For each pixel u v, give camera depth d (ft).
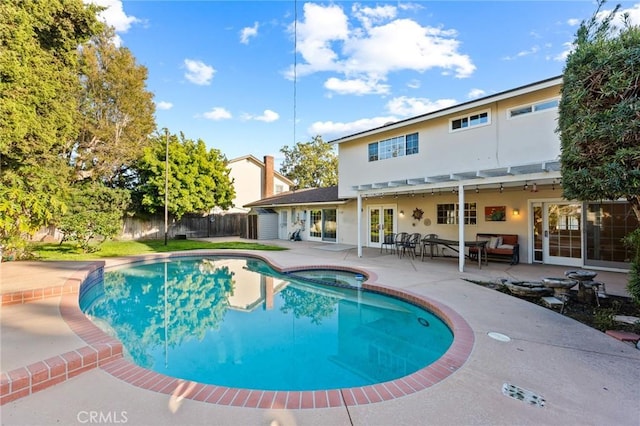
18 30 23.26
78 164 60.75
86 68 48.91
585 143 14.62
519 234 35.96
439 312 18.62
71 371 10.91
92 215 43.39
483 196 38.81
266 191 89.30
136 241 63.52
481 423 8.43
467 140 34.96
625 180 13.43
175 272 37.76
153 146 66.69
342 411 9.02
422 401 9.46
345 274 33.09
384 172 44.29
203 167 65.00
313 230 65.46
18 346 12.34
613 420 8.57
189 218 73.97
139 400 9.54
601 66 13.96
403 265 34.58
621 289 22.89
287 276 33.30
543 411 8.94
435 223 43.93
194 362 15.40
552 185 32.35
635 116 12.98
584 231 31.94
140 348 17.20
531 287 21.30
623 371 11.27
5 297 18.69
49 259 36.32
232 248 52.60
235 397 9.70
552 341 13.93
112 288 30.76
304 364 15.19
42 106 26.86
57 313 16.99
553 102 28.99
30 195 26.08
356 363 15.28
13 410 9.04
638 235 15.64
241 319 22.04
